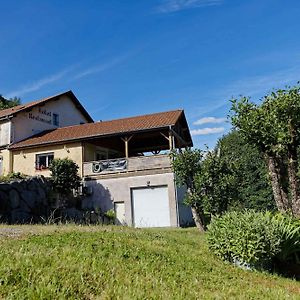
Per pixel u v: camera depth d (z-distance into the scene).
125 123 24.70
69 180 21.05
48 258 6.13
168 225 20.66
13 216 17.31
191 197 15.09
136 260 7.30
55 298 4.64
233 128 11.98
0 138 25.97
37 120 28.03
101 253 7.23
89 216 19.42
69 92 31.59
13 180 18.81
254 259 8.67
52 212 18.03
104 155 26.30
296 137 10.68
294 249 9.23
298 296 6.58
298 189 10.64
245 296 6.14
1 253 6.19
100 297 4.98
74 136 23.81
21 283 4.95
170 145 21.31
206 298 5.63
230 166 15.34
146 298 5.14
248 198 23.08
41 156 24.67
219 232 9.49
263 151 11.47
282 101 10.83
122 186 21.88
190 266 7.70
